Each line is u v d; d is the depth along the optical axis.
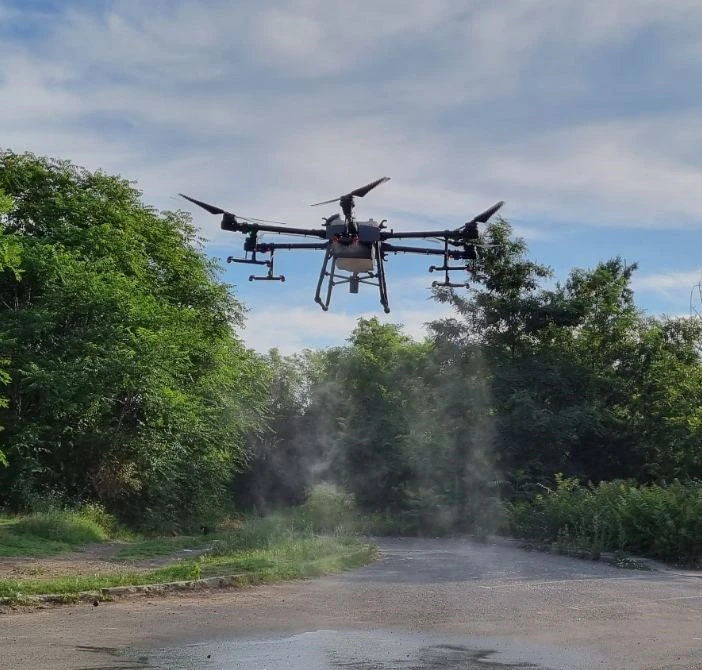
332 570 16.23
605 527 21.16
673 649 8.74
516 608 11.61
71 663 7.93
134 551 19.55
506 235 37.31
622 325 37.47
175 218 39.22
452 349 36.62
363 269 12.11
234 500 53.72
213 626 10.02
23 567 15.76
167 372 32.12
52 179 34.81
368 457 36.84
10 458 28.52
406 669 7.73
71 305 30.69
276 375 65.88
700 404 35.19
